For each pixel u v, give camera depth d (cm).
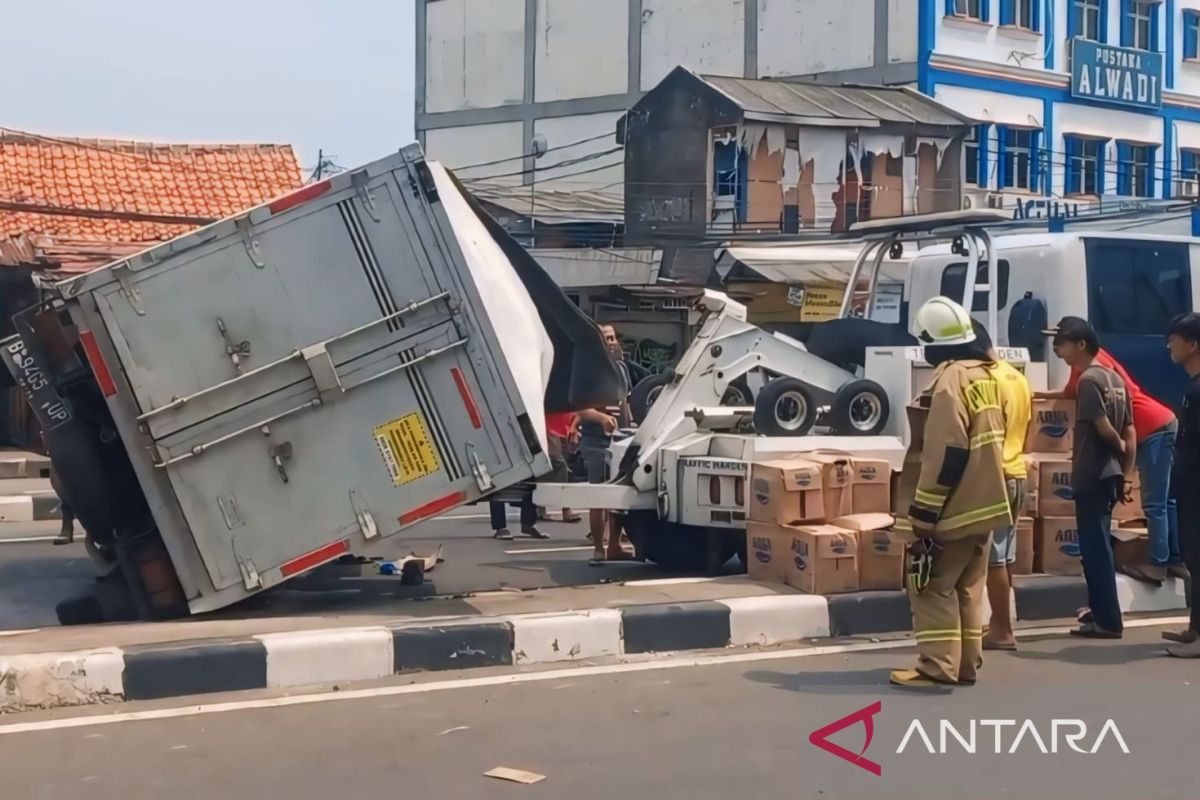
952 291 1168
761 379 970
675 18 3662
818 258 2550
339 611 771
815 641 788
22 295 1842
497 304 777
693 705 647
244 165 2159
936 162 3016
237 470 747
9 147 2039
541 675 703
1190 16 3622
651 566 1027
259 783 527
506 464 759
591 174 3838
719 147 2941
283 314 744
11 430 1930
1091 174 3431
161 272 739
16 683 621
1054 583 867
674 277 2766
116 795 512
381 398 753
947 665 677
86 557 1106
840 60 3319
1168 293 1148
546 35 3950
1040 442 905
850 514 859
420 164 746
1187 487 759
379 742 583
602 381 926
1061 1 3356
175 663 652
